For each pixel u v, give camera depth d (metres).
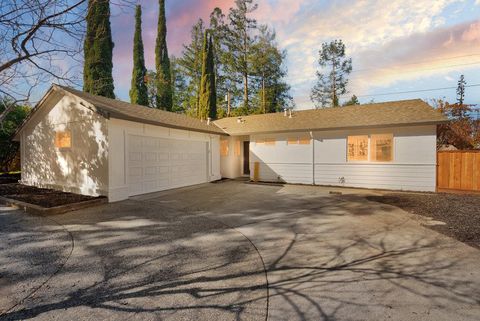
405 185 10.91
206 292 3.06
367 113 12.80
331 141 12.39
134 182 9.20
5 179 12.70
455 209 7.35
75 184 9.16
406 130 10.84
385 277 3.44
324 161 12.56
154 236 5.09
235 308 2.74
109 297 2.93
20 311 2.65
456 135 15.48
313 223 6.06
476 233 5.25
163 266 3.76
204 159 13.41
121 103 11.16
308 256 4.17
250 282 3.31
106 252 4.27
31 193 9.10
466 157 9.96
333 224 5.98
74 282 3.27
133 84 23.06
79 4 3.94
